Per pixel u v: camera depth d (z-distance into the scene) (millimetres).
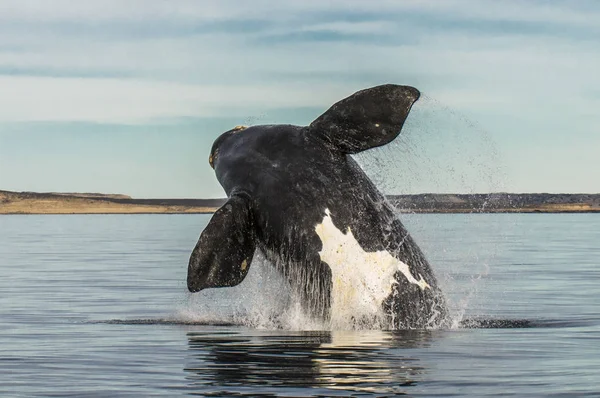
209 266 46562
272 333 48219
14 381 37250
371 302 48844
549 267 98438
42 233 198375
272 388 34969
